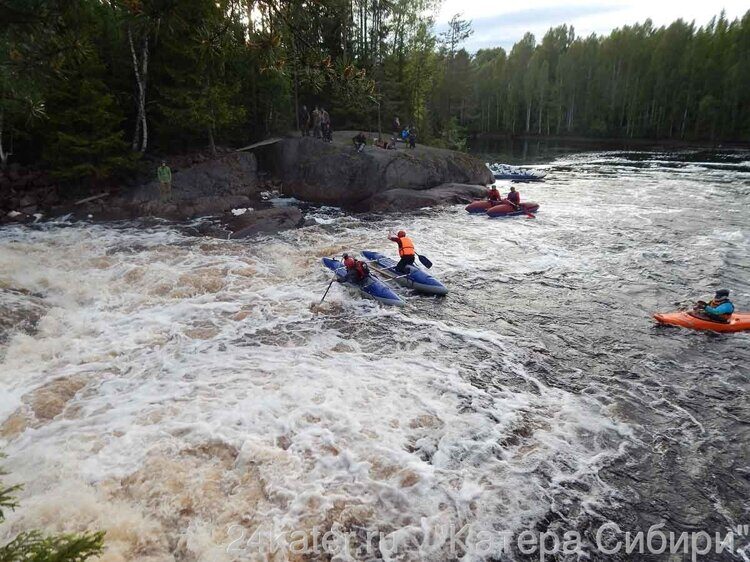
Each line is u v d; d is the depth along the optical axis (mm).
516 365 8320
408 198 20500
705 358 8523
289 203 21328
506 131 80688
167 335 9133
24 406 6863
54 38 4484
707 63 60094
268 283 11742
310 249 14445
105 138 18062
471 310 10555
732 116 57656
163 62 20281
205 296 10914
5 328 8773
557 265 13242
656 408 7137
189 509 5109
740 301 10789
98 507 5043
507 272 12797
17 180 18391
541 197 22906
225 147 24391
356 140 22516
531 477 5750
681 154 44094
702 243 14859
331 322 9875
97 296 10648
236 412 6762
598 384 7766
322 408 6906
